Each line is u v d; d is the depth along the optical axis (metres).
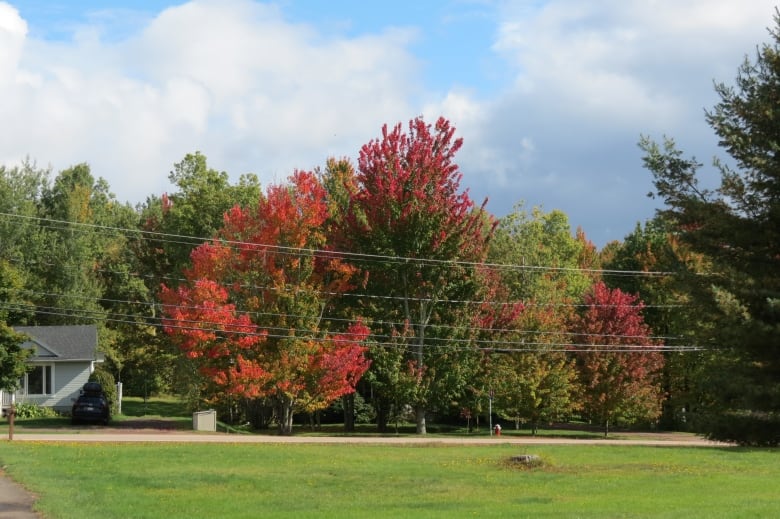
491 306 51.19
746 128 14.46
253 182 61.66
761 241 14.44
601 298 51.69
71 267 66.50
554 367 50.53
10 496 18.56
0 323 44.34
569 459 32.03
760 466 30.06
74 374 53.66
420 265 48.59
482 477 25.86
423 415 51.00
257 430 52.00
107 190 96.25
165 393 83.44
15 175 67.94
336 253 47.75
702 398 48.78
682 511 17.55
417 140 49.28
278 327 45.06
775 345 14.17
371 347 48.50
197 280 44.31
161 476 23.97
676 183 15.31
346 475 25.78
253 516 17.12
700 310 15.32
